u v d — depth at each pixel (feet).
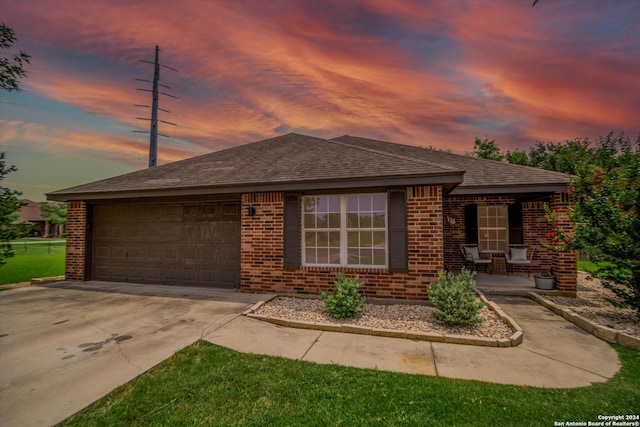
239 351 13.99
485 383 11.20
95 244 31.76
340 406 9.83
